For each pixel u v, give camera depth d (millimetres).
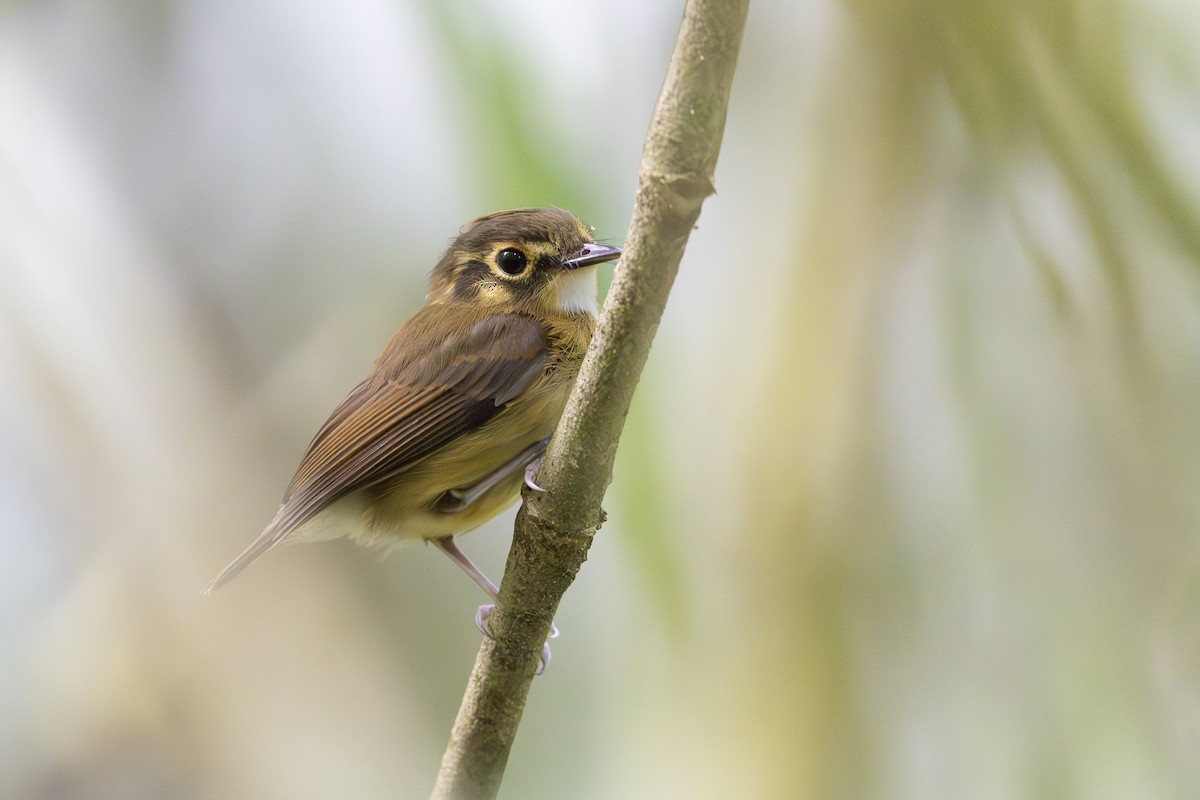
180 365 10758
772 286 9617
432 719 10930
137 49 10961
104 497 10469
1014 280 9352
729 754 9547
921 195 9352
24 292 10305
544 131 9586
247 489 10797
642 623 9883
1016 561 9414
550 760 10328
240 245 11125
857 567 9523
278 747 10383
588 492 6699
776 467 9547
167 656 10367
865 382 9484
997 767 9320
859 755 9398
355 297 11258
